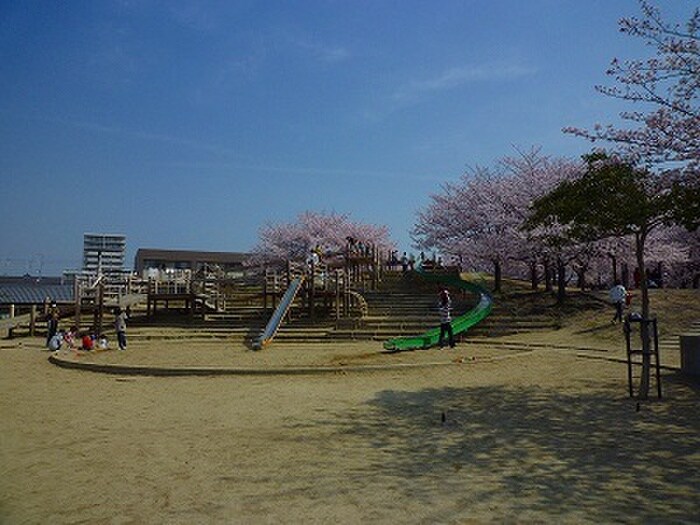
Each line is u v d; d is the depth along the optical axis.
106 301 28.36
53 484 6.34
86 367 16.81
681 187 9.60
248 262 65.88
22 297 42.22
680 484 5.75
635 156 11.13
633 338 19.36
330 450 7.56
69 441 8.37
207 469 6.78
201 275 34.66
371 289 34.66
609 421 8.77
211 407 10.89
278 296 29.95
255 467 6.80
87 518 5.28
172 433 8.80
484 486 5.87
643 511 5.03
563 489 5.70
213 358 18.34
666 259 31.50
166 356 19.20
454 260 41.12
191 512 5.34
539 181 30.08
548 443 7.61
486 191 34.50
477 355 17.80
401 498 5.56
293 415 9.99
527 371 14.48
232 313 30.50
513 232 29.89
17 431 9.05
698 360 12.50
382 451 7.44
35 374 16.02
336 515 5.15
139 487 6.16
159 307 34.28
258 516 5.18
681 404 9.80
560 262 28.28
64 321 31.38
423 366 15.62
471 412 9.88
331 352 19.45
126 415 10.26
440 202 39.06
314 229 62.62
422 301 29.84
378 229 64.75
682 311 22.81
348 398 11.52
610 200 9.98
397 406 10.61
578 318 24.66
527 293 32.22
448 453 7.26
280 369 15.06
